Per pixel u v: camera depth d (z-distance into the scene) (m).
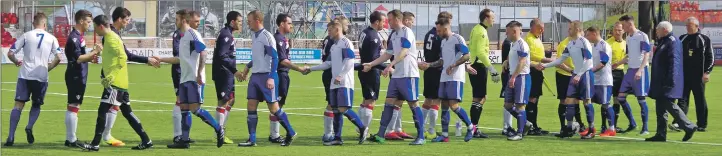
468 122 11.57
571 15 44.16
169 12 41.59
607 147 11.11
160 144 11.27
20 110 10.97
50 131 12.78
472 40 11.97
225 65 11.00
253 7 41.34
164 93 22.34
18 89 10.86
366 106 11.68
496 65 39.44
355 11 43.06
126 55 10.55
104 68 10.38
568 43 12.29
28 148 10.69
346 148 10.88
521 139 11.95
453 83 11.34
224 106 11.24
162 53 40.44
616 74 13.51
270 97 10.82
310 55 40.62
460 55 11.18
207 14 41.22
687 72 13.38
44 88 10.98
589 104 12.22
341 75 10.94
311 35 43.50
